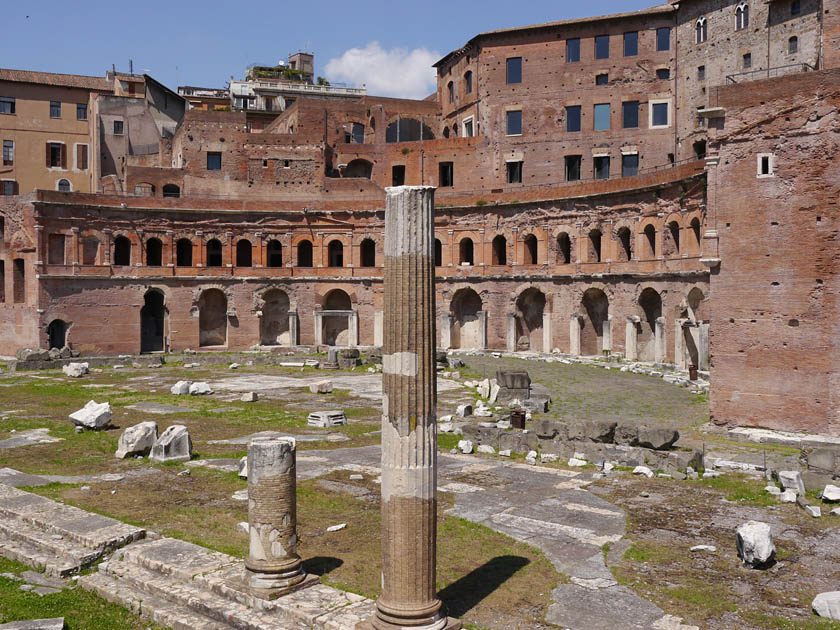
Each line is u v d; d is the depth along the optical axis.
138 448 27.86
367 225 76.19
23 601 14.97
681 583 16.06
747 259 31.25
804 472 23.31
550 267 66.94
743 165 31.27
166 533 18.84
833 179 29.14
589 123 72.88
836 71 29.02
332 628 13.35
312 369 59.06
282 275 75.69
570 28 73.38
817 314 29.55
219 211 74.00
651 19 70.44
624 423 27.81
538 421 29.33
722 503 21.92
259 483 15.24
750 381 31.19
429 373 13.49
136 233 71.81
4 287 69.94
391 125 85.31
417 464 13.30
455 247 73.19
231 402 41.75
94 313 68.38
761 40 60.84
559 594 15.49
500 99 76.06
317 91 108.94
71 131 87.50
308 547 18.27
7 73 84.94
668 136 70.06
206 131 78.69
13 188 84.25
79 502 21.64
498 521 20.31
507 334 69.44
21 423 34.16
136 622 14.62
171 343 71.94
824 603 14.37
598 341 65.38
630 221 60.00
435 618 13.30
